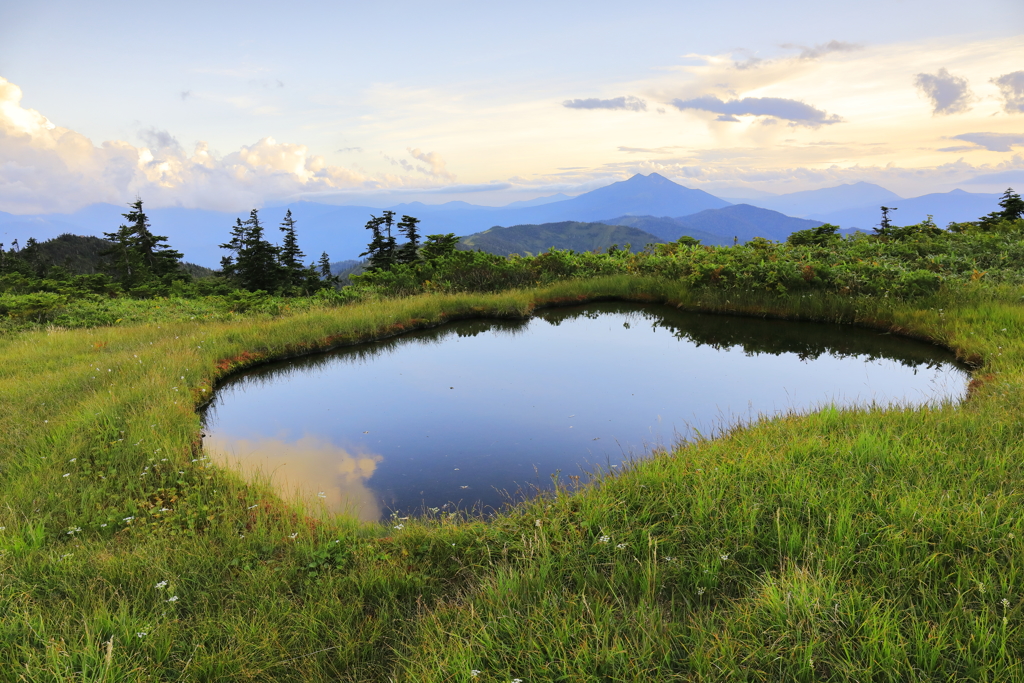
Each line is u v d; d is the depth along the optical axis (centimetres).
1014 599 315
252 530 498
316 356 1338
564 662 295
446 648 324
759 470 498
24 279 2655
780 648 295
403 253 4325
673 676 287
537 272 2245
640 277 2077
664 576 378
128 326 1636
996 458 475
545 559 399
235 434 866
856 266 1569
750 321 1535
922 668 280
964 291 1338
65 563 419
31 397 853
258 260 4600
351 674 326
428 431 852
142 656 328
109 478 591
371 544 467
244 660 327
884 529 390
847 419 648
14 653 319
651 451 738
